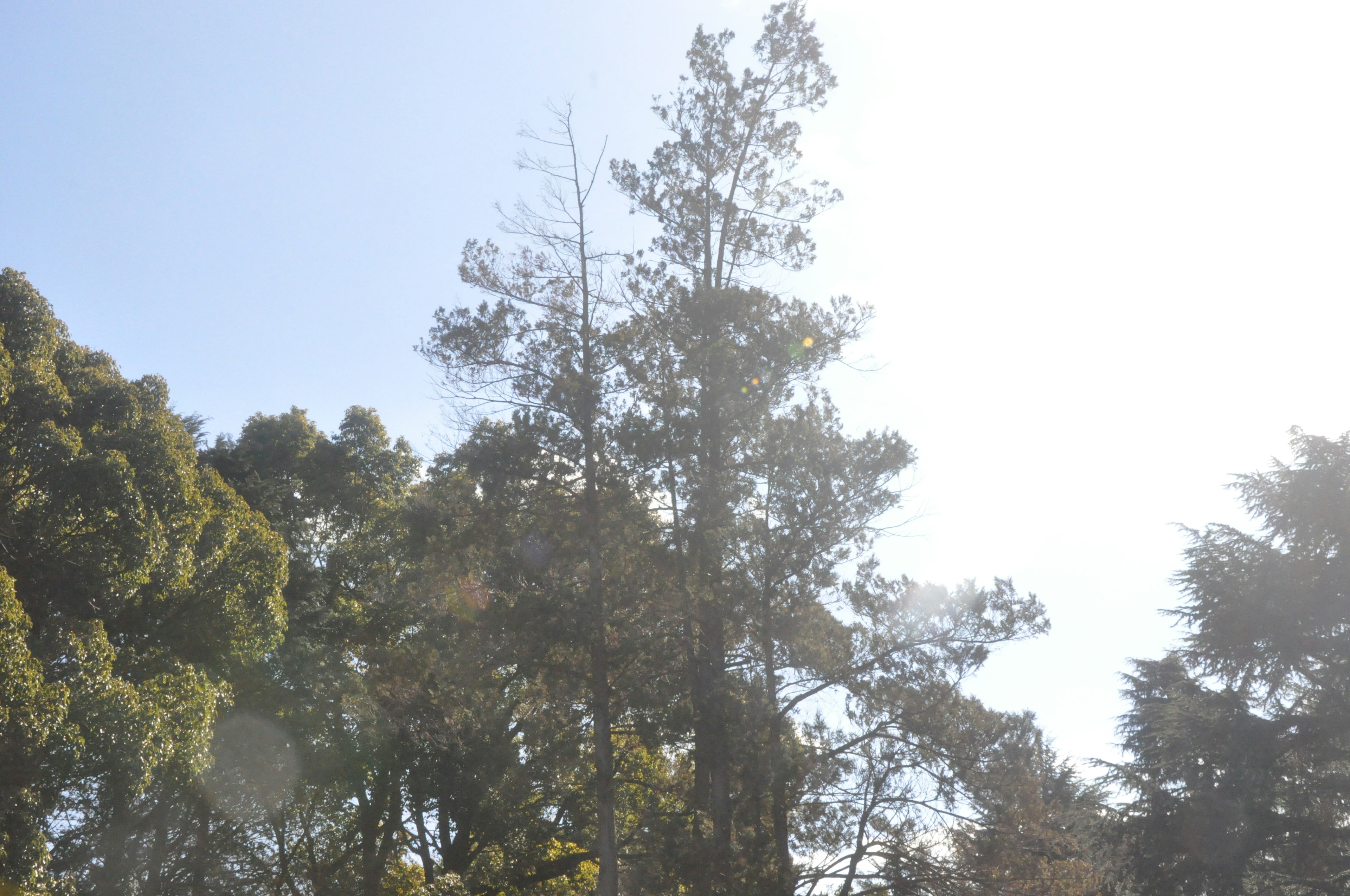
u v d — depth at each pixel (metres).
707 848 16.47
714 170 23.12
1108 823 27.77
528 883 26.05
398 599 24.02
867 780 18.02
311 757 24.02
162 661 19.38
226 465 29.69
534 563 18.97
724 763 17.47
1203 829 26.22
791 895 16.41
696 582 18.77
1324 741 26.45
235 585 21.16
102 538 17.56
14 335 18.44
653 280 21.45
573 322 20.84
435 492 21.36
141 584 18.53
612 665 18.47
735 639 19.47
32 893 14.54
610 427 19.33
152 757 16.72
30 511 17.05
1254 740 26.62
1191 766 28.11
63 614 17.27
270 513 28.53
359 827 26.89
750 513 19.70
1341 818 26.64
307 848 25.77
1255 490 29.86
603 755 18.53
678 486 19.59
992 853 17.05
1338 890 24.83
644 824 18.12
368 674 22.86
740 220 22.25
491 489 19.83
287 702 24.34
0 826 14.42
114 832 20.75
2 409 17.09
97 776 18.55
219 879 23.55
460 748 21.36
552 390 19.53
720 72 23.25
